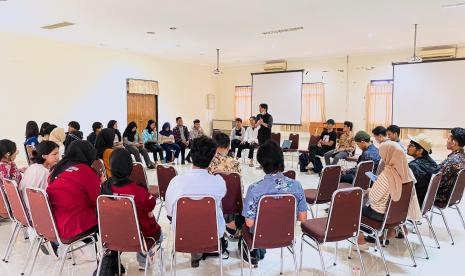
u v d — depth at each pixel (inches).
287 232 95.2
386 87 361.4
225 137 135.0
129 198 84.7
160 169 142.8
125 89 381.7
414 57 273.1
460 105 313.9
